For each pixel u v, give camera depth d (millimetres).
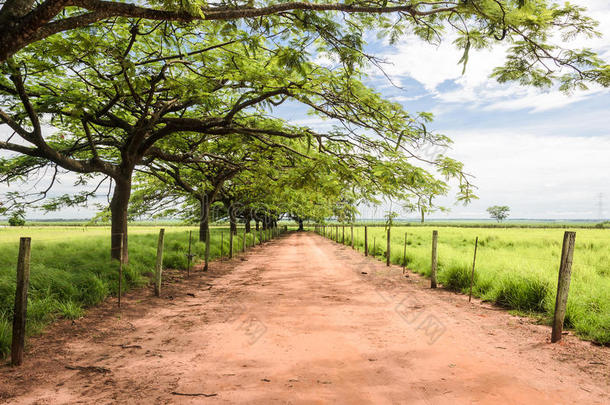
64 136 12211
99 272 8445
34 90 8945
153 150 11242
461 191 8062
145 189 19609
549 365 4137
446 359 4301
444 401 3219
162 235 8078
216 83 8531
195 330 5500
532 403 3195
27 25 3299
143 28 7559
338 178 8102
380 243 23203
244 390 3438
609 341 4906
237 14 4125
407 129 8273
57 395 3344
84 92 8531
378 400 3229
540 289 6961
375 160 9078
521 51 5062
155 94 10055
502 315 6566
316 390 3434
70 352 4520
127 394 3359
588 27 4363
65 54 5930
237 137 10891
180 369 3979
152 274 10203
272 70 7750
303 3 4367
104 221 15562
